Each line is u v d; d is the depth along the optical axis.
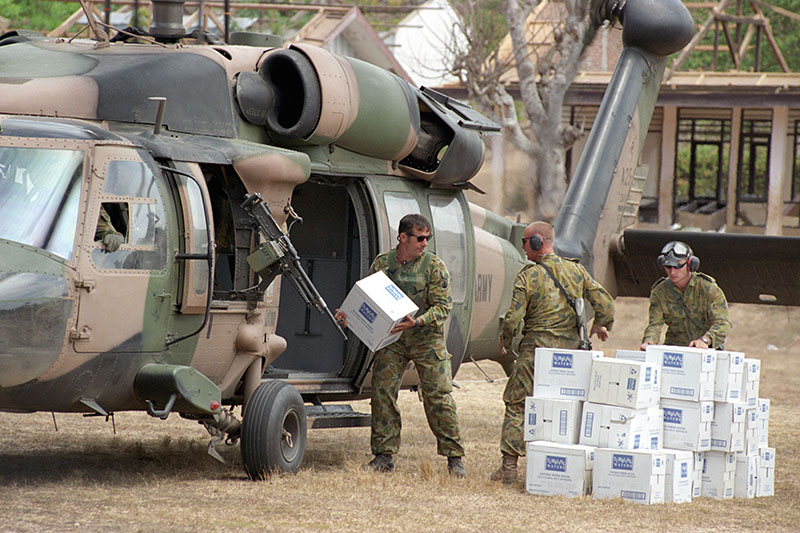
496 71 63.44
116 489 19.59
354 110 23.47
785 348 59.09
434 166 26.34
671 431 21.66
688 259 23.91
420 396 26.39
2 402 18.53
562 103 62.62
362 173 24.55
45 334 17.97
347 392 24.17
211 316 20.75
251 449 20.72
